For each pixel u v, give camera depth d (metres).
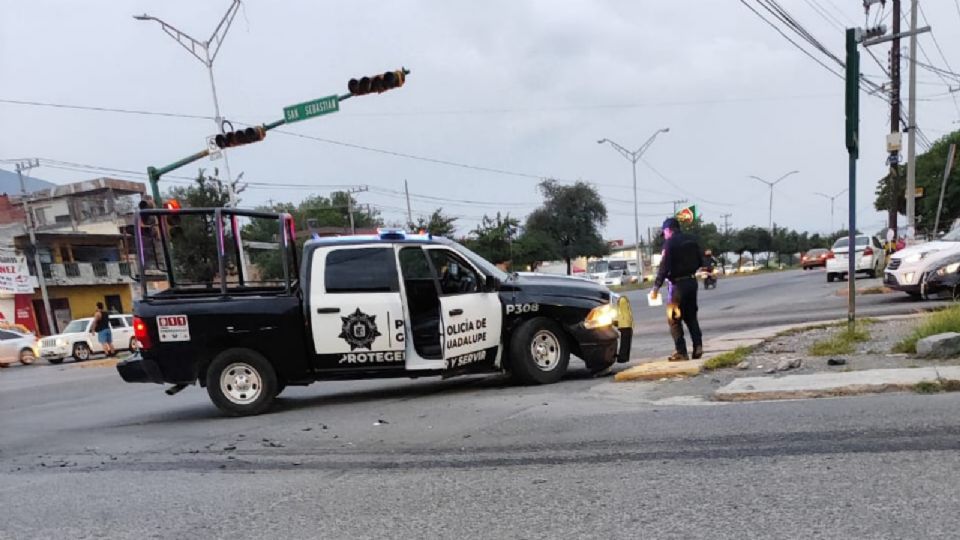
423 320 8.16
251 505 4.25
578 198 63.84
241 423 7.03
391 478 4.61
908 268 12.97
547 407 6.48
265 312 7.34
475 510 3.88
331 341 7.36
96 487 4.91
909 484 3.76
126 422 7.82
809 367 7.12
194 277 10.74
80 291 43.06
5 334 26.72
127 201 50.81
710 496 3.81
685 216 42.84
